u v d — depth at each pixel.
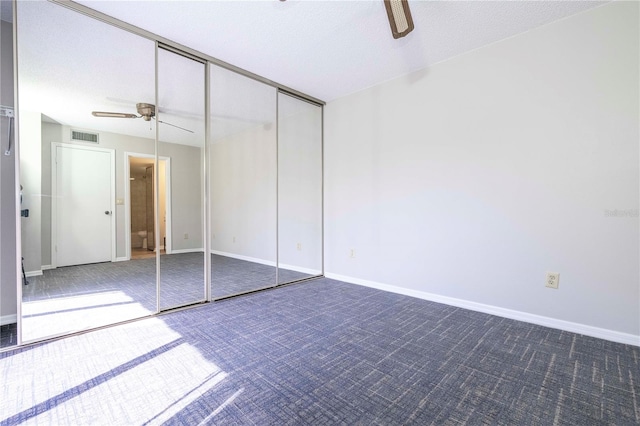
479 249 2.55
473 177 2.58
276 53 2.61
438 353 1.81
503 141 2.42
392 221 3.14
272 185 4.25
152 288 3.13
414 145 2.96
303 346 1.89
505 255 2.42
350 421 1.23
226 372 1.58
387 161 3.18
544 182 2.23
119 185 3.31
